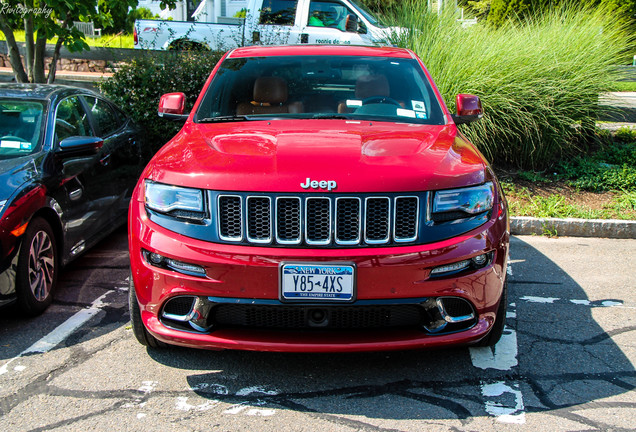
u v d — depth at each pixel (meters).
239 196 2.95
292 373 3.29
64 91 5.11
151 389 3.11
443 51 7.53
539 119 7.40
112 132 5.59
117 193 5.41
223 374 3.27
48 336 3.72
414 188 2.97
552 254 5.53
